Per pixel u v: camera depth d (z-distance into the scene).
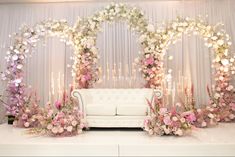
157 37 4.57
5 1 5.73
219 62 4.71
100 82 5.36
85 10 5.80
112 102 4.64
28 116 4.45
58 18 5.82
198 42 5.68
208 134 3.43
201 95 5.58
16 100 4.62
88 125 4.00
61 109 3.68
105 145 2.78
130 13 4.52
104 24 5.72
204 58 5.65
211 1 5.70
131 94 4.70
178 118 3.35
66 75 5.77
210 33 4.57
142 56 5.21
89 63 4.67
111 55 5.68
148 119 3.51
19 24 5.86
